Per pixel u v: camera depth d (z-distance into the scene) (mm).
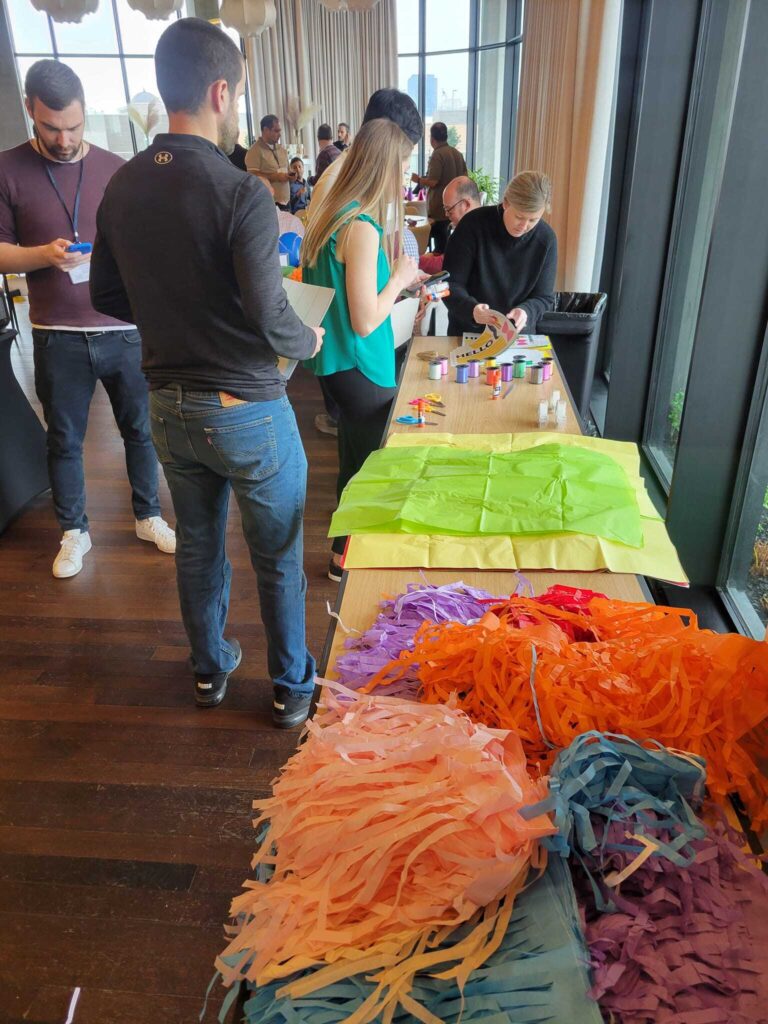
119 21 9852
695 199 3000
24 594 2627
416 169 10453
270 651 1871
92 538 3002
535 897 647
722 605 2232
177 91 1344
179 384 1490
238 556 2863
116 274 1604
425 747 709
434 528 1292
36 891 1552
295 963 620
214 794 1775
